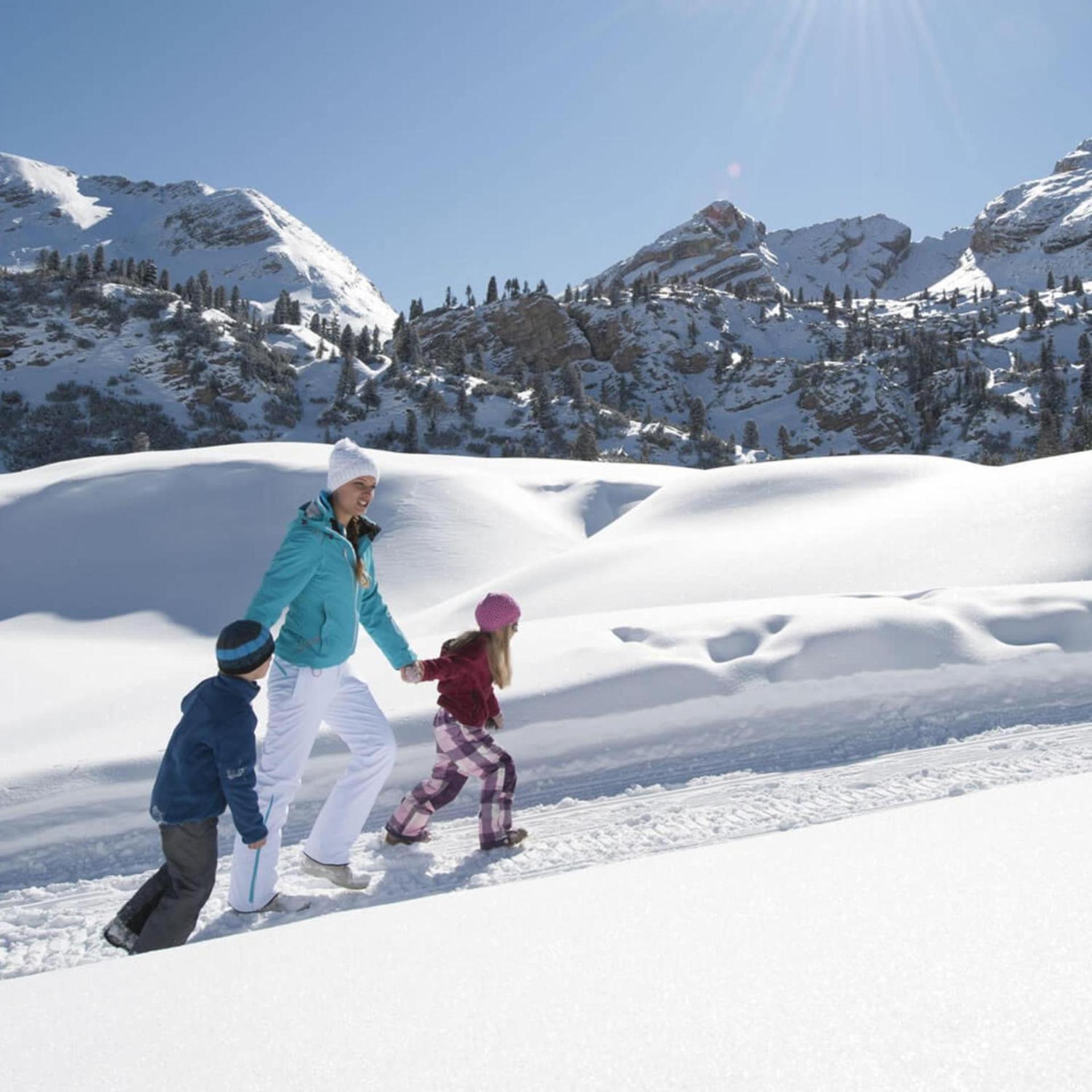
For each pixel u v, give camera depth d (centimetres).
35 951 326
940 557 925
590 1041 92
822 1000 94
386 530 1798
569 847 393
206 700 289
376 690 548
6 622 1361
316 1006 115
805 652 565
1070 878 125
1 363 9562
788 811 418
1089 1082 70
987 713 542
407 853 397
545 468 2320
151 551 1583
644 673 531
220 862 400
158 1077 97
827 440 10875
